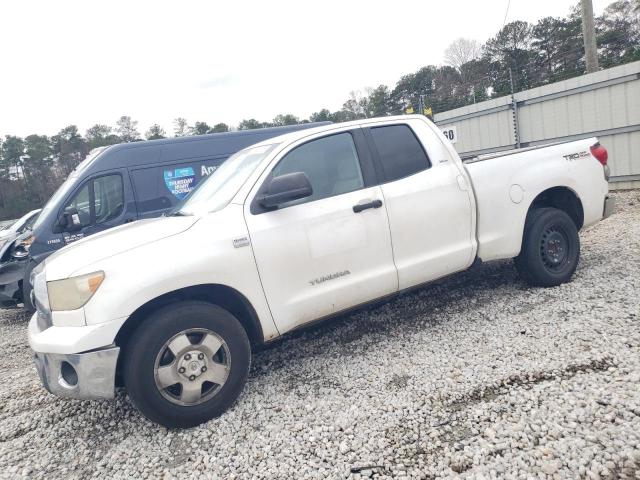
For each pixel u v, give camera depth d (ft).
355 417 10.32
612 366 10.66
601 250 19.95
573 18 181.78
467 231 14.52
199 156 26.09
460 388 10.82
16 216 213.87
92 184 23.80
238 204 11.89
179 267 10.68
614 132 33.81
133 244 10.91
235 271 11.27
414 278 13.67
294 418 10.66
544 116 38.17
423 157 14.32
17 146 224.12
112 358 10.15
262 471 9.00
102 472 9.82
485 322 14.32
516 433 8.91
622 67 32.48
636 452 7.93
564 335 12.51
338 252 12.48
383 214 13.10
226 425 10.76
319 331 15.71
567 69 153.28
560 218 16.01
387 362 12.75
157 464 9.77
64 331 10.26
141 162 24.81
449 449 8.82
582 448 8.25
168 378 10.53
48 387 10.82
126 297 10.21
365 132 13.80
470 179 14.69
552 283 16.10
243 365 11.36
